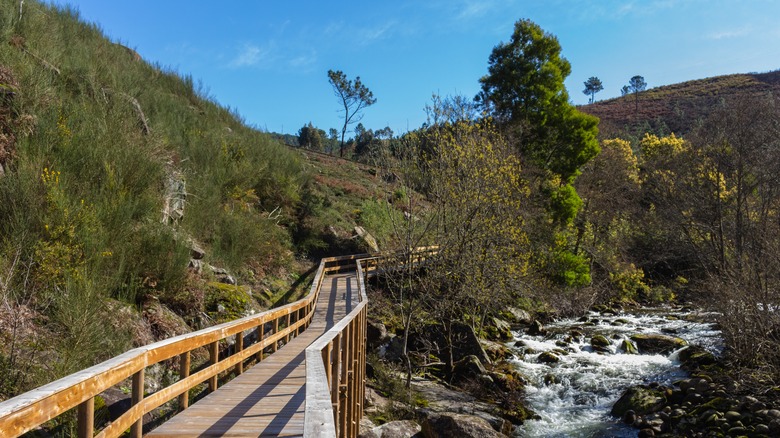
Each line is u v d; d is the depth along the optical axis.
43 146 11.81
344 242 26.58
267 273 19.30
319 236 26.02
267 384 7.73
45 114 12.78
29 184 10.16
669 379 15.28
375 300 19.52
